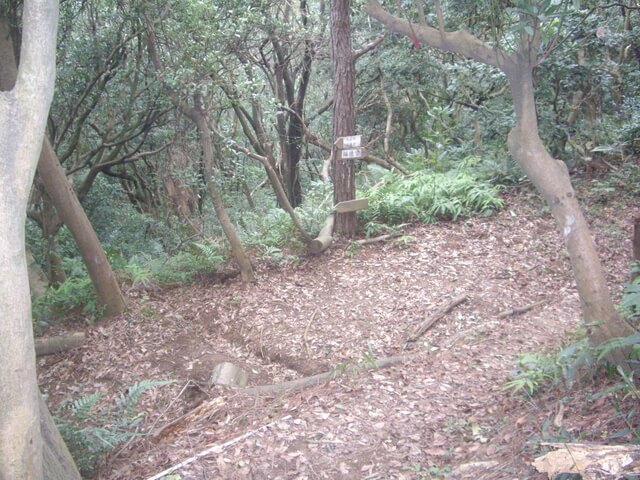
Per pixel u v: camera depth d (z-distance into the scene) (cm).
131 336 722
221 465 421
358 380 545
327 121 1659
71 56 912
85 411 516
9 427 272
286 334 681
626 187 930
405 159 1401
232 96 799
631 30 1033
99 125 1135
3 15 679
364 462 409
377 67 1334
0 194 270
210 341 704
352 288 759
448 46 416
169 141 1155
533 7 374
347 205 862
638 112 1007
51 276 896
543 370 462
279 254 844
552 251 792
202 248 846
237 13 786
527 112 402
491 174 1020
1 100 278
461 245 836
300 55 1411
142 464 468
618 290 667
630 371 385
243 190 1371
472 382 513
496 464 354
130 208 1333
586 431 342
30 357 279
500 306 688
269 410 516
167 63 774
